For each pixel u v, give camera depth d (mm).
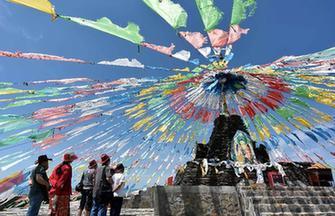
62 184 7309
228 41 11891
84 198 8633
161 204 10523
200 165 14602
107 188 7355
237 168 14297
